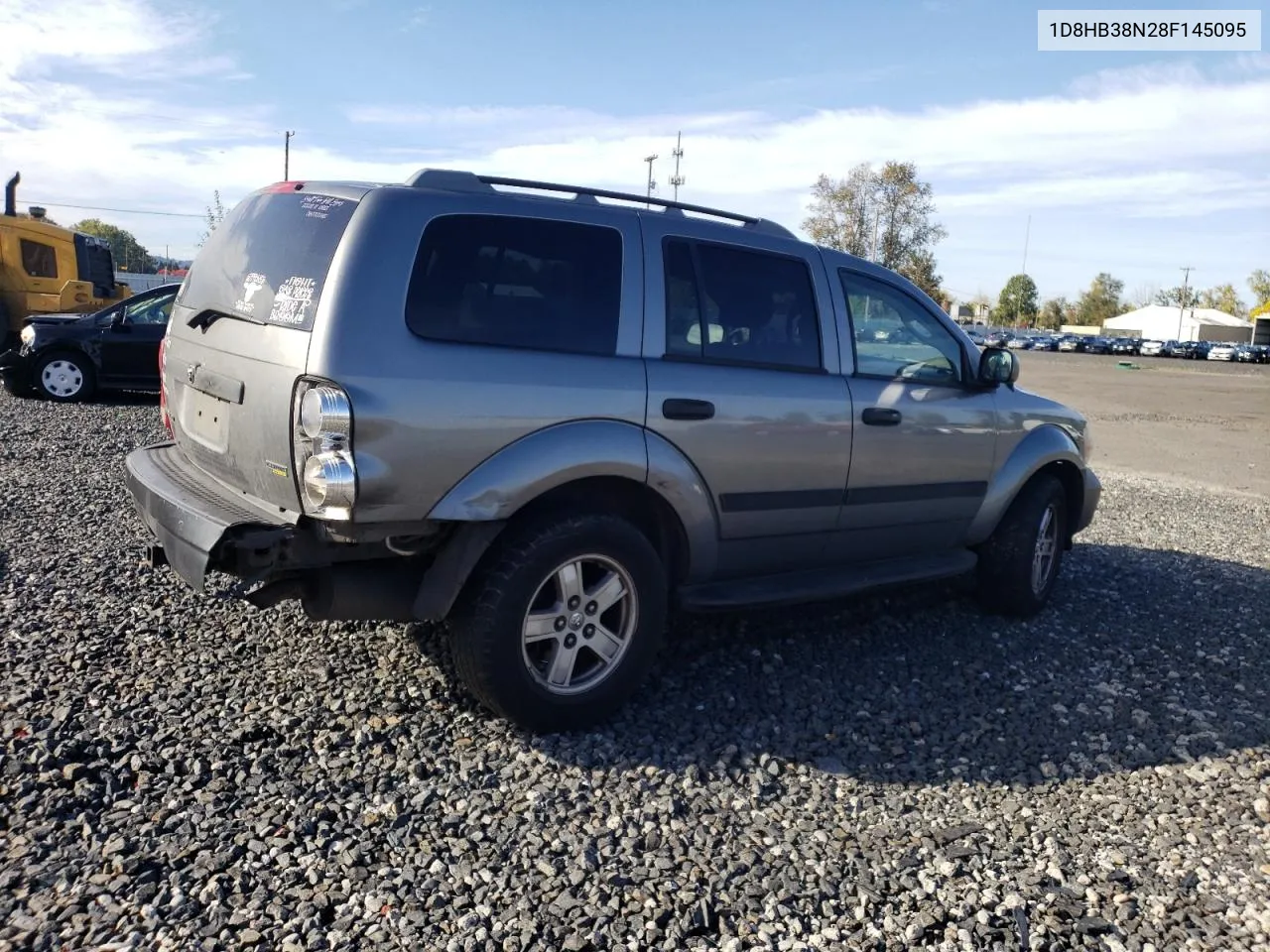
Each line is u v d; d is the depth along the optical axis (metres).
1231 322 109.88
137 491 4.11
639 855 3.17
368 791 3.42
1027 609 5.82
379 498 3.45
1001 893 3.09
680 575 4.47
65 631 4.60
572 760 3.76
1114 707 4.62
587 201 4.21
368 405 3.39
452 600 3.72
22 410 11.84
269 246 3.91
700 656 4.92
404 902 2.84
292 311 3.58
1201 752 4.20
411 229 3.63
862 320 5.00
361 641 4.70
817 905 2.97
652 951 2.72
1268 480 13.07
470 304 3.72
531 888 2.95
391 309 3.52
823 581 4.84
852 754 3.99
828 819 3.47
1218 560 7.72
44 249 16.17
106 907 2.72
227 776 3.44
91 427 10.73
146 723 3.76
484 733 3.91
